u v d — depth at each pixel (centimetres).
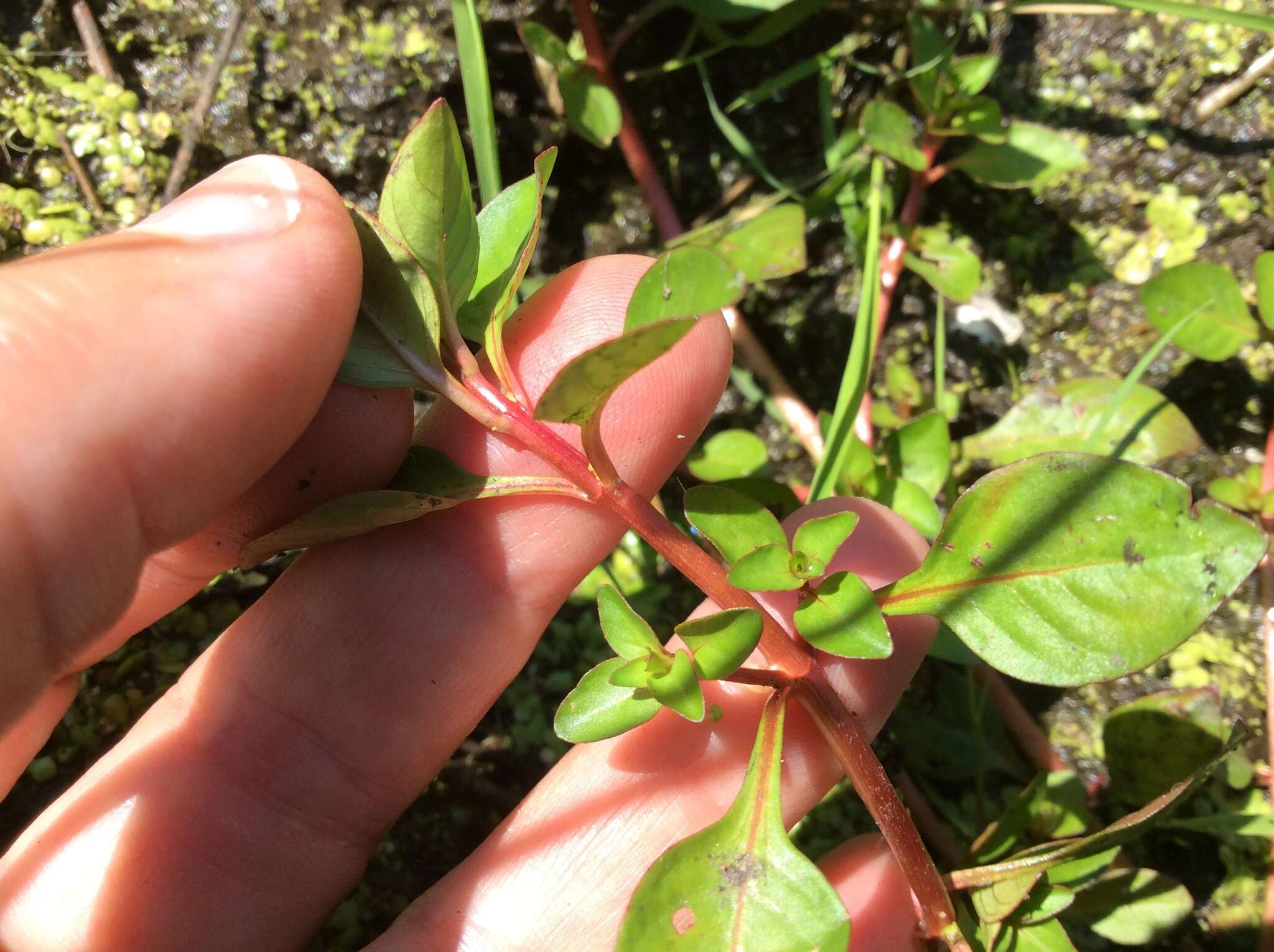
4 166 11
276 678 9
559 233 13
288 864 9
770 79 13
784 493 11
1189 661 12
